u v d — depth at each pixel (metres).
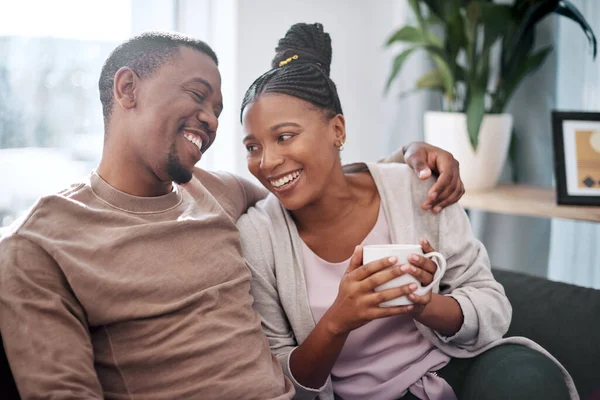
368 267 0.99
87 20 1.92
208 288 1.08
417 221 1.27
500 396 1.06
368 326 1.23
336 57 2.41
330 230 1.28
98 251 1.01
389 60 2.53
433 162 1.30
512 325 1.31
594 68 2.14
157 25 2.05
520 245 2.36
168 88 1.07
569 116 1.92
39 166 1.87
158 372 1.02
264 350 1.12
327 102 1.22
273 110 1.17
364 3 2.45
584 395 1.20
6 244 0.98
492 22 2.02
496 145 2.09
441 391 1.17
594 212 1.76
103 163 1.10
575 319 1.27
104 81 1.10
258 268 1.25
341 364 1.25
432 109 2.44
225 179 1.33
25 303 0.94
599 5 2.13
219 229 1.15
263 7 2.21
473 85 2.09
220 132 2.18
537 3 1.94
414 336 1.25
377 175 1.30
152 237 1.06
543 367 1.09
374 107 2.53
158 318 1.03
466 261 1.25
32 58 1.83
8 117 1.81
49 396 0.89
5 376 0.99
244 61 2.18
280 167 1.18
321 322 1.10
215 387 1.02
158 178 1.10
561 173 1.86
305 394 1.17
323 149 1.20
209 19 2.14
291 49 1.27
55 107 1.88
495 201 1.93
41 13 1.84
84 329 0.98
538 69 2.29
